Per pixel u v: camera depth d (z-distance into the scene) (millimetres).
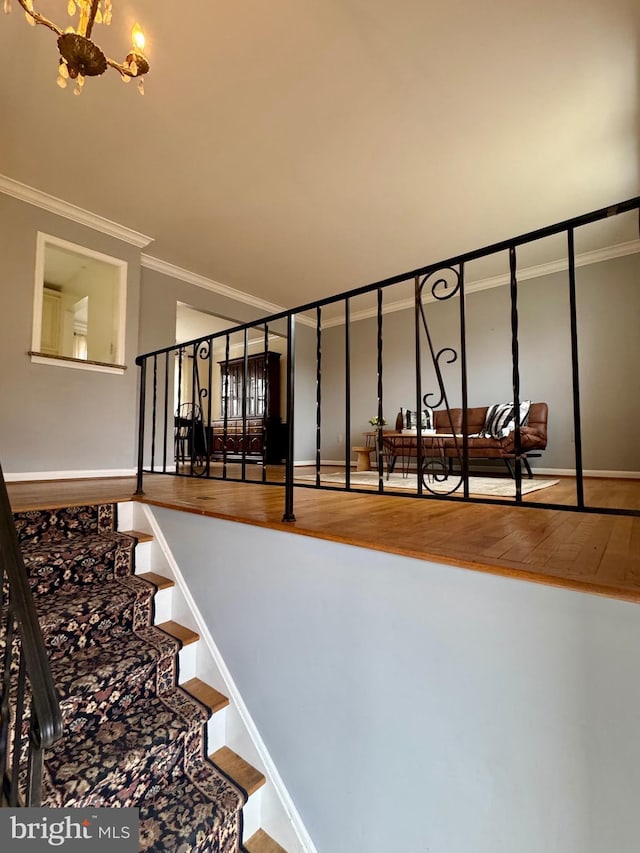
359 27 1974
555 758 863
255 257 4422
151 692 1530
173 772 1335
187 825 1170
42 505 1907
